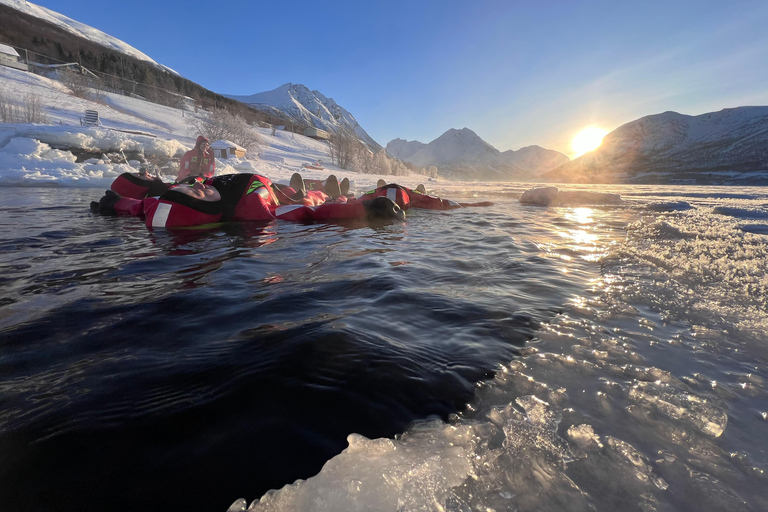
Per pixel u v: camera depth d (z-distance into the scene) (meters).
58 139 12.50
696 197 12.41
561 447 0.88
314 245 3.50
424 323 1.62
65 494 0.75
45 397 1.05
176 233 4.06
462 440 0.90
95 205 5.64
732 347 1.43
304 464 0.83
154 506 0.73
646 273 2.54
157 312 1.72
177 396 1.06
